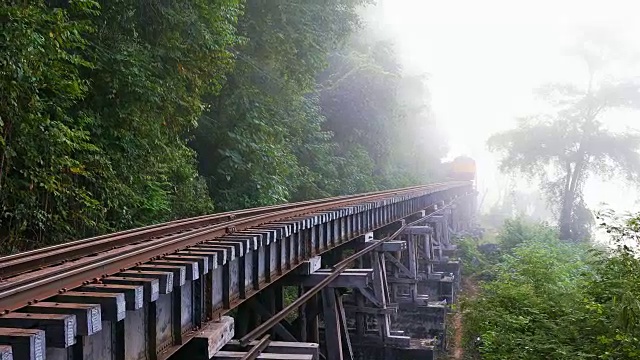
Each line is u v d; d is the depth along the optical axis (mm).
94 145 9281
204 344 5461
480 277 28078
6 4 7410
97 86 10258
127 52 10289
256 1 17891
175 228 8125
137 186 11133
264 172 17344
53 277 4070
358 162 31984
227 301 6410
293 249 9156
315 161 25766
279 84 19453
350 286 9969
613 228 9492
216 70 13297
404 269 18625
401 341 13523
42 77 8023
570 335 9211
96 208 9547
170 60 11727
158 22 11500
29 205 8141
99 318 3602
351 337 13688
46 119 7859
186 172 13242
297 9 18984
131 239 6895
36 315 3328
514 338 9961
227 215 9750
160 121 11477
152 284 4305
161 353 4941
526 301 11375
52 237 8797
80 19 9945
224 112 16953
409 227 19781
